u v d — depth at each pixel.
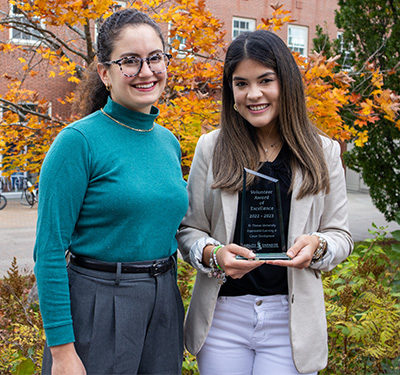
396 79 7.41
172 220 1.71
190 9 3.76
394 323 2.58
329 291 2.79
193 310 1.90
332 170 1.85
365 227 11.71
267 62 1.70
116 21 1.65
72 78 4.14
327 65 3.45
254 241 1.72
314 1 17.92
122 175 1.59
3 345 2.49
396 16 7.80
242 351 1.85
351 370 2.44
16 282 3.21
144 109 1.73
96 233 1.60
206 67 4.02
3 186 15.64
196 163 1.92
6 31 7.07
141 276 1.63
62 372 1.53
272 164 1.81
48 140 3.87
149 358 1.71
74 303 1.60
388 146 8.27
